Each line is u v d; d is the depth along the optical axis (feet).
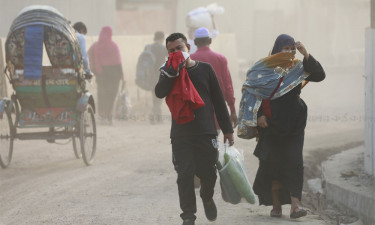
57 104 103.81
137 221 69.26
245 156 111.55
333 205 87.92
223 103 61.31
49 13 100.01
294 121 65.57
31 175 98.99
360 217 80.23
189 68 59.93
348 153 112.16
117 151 120.98
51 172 101.19
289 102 65.46
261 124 65.72
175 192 85.20
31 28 98.84
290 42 65.31
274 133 65.62
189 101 58.08
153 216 71.46
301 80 64.95
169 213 72.79
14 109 104.83
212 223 66.80
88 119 108.06
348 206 83.56
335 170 97.14
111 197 82.53
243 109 66.54
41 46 99.30
